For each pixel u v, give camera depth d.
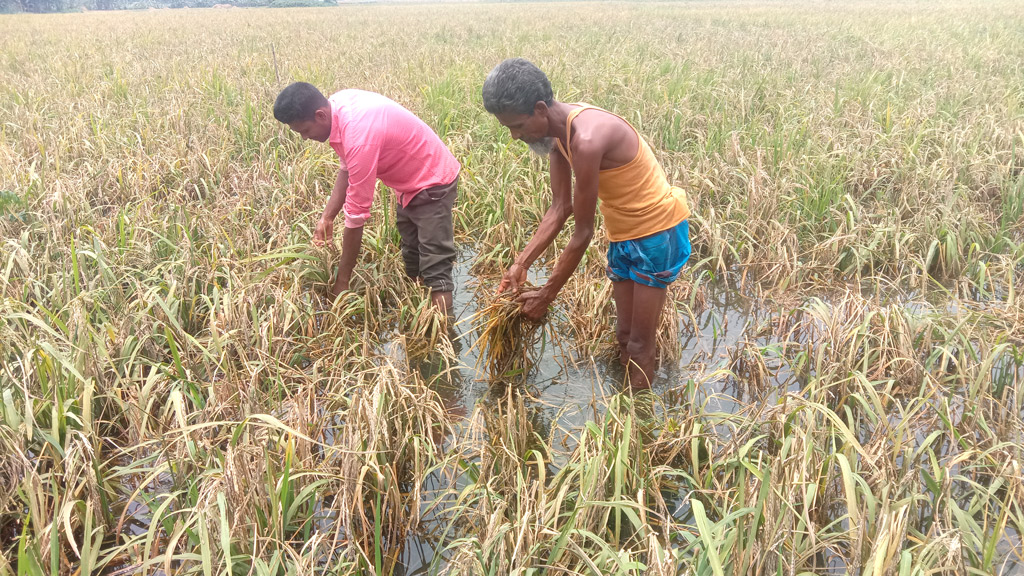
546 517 2.38
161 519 2.53
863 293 4.61
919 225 5.05
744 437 2.82
